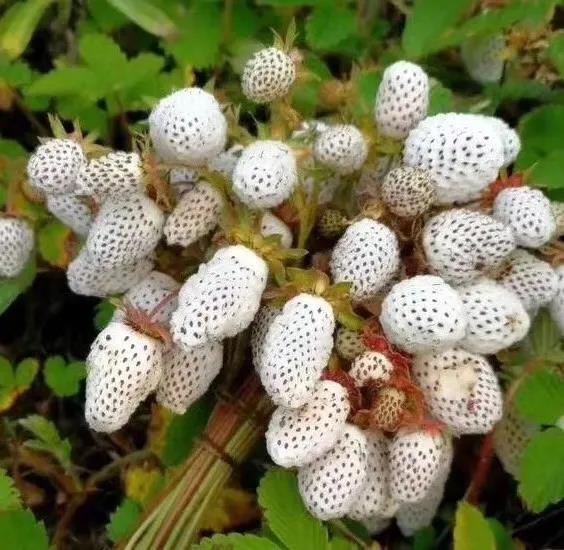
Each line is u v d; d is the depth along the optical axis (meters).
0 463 0.24
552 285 0.19
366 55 0.27
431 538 0.22
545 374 0.21
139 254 0.19
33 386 0.26
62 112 0.26
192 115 0.17
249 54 0.26
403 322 0.17
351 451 0.18
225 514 0.22
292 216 0.20
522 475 0.20
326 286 0.18
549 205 0.19
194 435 0.22
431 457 0.18
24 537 0.20
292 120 0.20
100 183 0.18
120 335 0.17
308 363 0.17
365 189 0.20
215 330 0.17
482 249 0.18
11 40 0.26
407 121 0.19
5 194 0.25
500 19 0.24
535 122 0.25
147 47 0.29
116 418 0.17
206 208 0.18
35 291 0.27
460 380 0.18
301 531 0.19
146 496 0.22
